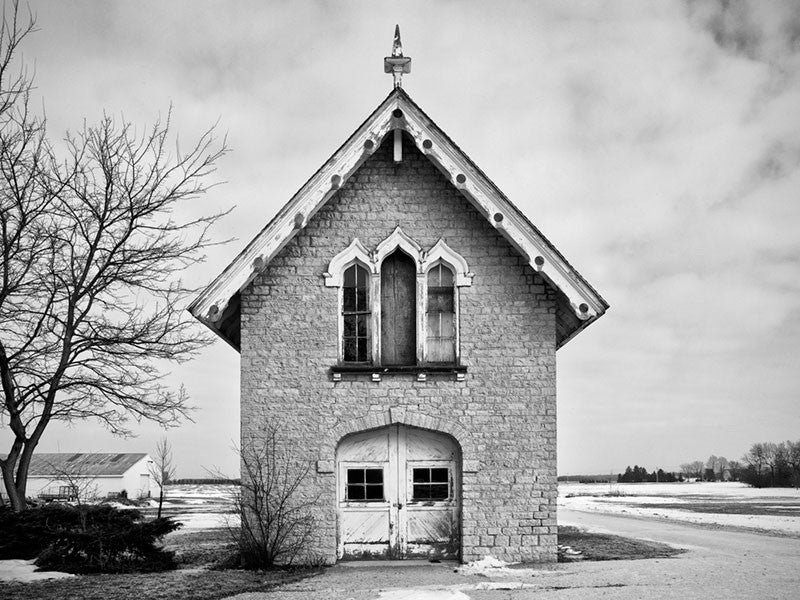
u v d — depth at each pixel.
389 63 16.72
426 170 17.22
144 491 81.88
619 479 187.50
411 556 16.47
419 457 16.75
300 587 13.11
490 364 16.62
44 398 20.33
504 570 15.02
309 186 16.25
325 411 16.47
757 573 14.62
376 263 16.95
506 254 16.94
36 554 16.59
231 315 17.55
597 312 16.09
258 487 16.12
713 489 104.19
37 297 19.80
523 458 16.38
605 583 13.30
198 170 21.75
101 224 20.77
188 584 13.30
